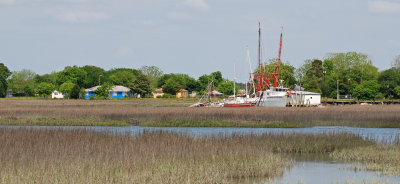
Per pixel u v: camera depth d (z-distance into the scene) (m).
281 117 85.31
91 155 36.06
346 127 78.75
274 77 170.88
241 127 77.94
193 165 33.44
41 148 38.34
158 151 38.34
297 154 46.03
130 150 38.16
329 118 85.75
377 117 85.50
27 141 42.41
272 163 37.81
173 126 78.69
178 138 46.03
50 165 31.69
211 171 32.19
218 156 37.34
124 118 84.81
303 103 152.62
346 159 43.31
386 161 40.72
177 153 37.59
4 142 41.41
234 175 34.38
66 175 29.14
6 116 87.00
